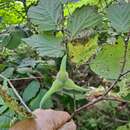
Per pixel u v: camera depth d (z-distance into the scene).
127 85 0.29
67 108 0.44
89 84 0.42
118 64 0.28
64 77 0.25
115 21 0.29
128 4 0.29
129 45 0.28
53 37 0.29
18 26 0.67
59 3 0.30
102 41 0.35
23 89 0.49
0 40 0.57
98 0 0.65
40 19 0.29
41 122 0.21
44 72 0.48
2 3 0.83
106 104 0.43
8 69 0.51
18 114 0.23
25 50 0.58
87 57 0.29
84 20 0.28
